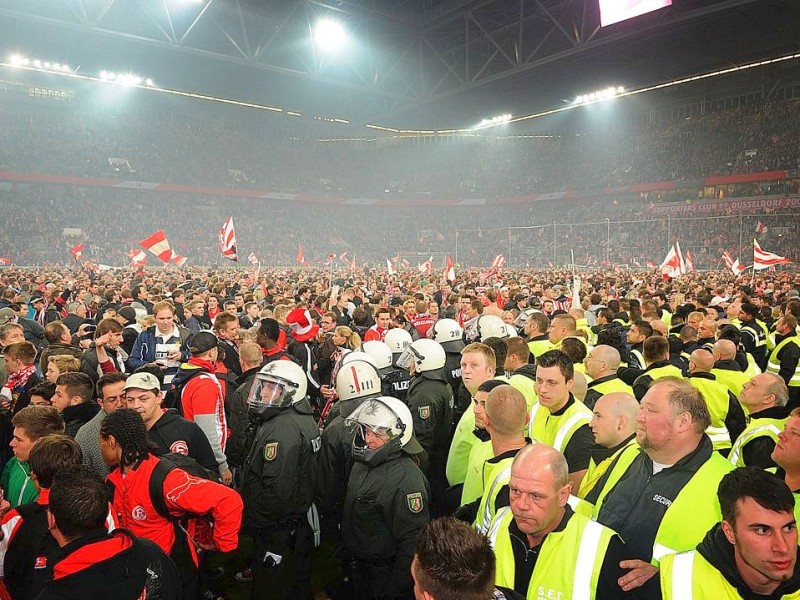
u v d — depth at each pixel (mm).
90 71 47125
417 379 6078
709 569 2520
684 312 11227
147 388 4531
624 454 3602
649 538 3141
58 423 4113
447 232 70812
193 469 3922
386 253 68500
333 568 5945
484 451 4125
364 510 4047
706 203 52062
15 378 6184
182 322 11750
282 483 4641
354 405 4922
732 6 26969
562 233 62688
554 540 2816
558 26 32625
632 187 58812
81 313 11492
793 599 2332
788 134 51531
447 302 14984
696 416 3182
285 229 64812
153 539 3639
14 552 3279
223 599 5324
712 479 3125
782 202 47656
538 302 13992
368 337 10156
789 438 3125
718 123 56844
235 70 47094
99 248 50438
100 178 54156
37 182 50844
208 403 5250
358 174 74625
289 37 42125
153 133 61688
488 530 3182
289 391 4805
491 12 38906
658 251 52344
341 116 61688
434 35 42438
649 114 64375
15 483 4289
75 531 2703
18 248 47562
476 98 50969
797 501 3078
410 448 4152
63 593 2609
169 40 32094
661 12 28922
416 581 2066
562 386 4395
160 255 16031
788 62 51781
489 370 4969
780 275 31703
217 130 67062
